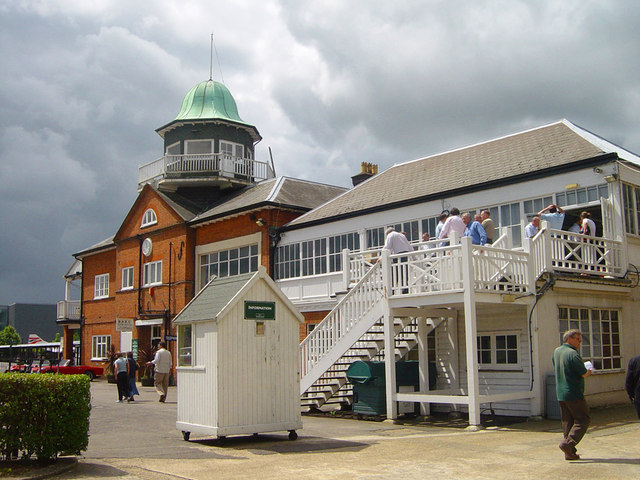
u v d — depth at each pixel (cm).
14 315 7931
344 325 1567
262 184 3042
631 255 1602
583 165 1590
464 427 1333
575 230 1548
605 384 1541
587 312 1543
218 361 1072
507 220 1734
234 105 3450
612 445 991
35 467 854
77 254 3975
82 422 902
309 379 1623
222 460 942
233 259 2730
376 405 1516
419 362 1593
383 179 2377
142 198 3259
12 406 852
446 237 1455
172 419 1498
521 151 1889
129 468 879
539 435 1144
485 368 1562
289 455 980
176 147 3325
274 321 1145
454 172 2034
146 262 3209
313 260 2352
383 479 788
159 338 3094
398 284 1445
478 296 1306
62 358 4272
